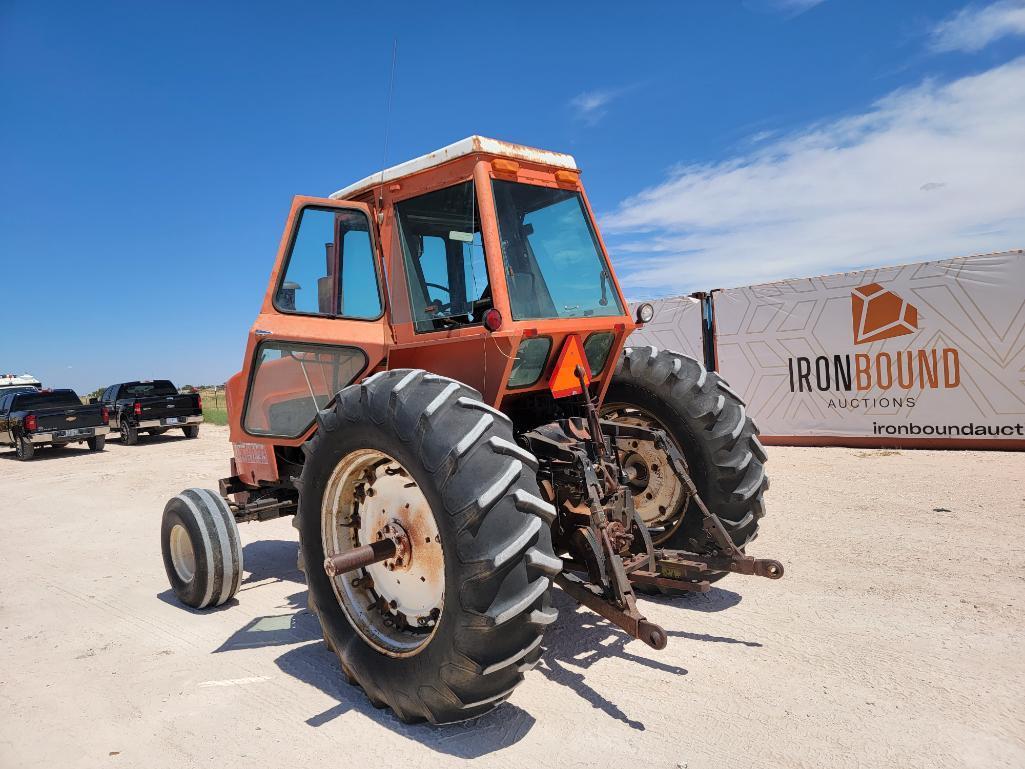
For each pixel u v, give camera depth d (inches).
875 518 232.2
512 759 103.5
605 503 132.8
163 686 135.0
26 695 132.9
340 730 115.2
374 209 151.6
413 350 143.7
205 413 1090.1
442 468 104.3
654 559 142.4
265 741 112.3
